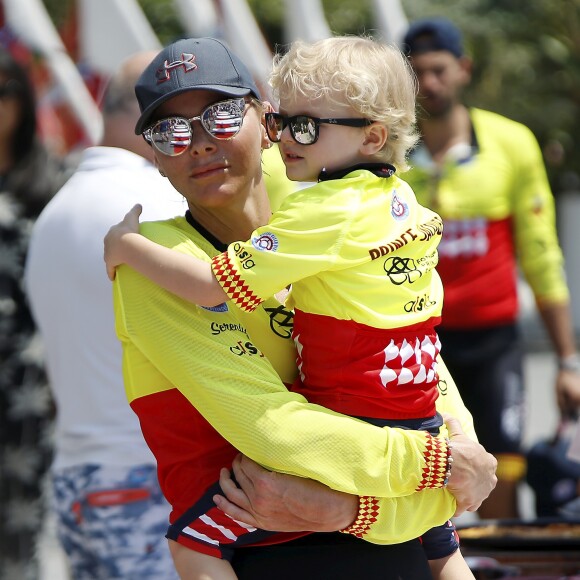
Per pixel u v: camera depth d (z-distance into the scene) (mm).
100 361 11570
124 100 11984
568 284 47844
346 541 8305
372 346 8172
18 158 15289
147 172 11836
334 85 8312
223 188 8641
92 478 11539
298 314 8477
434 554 8992
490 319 18156
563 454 14320
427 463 8125
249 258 8039
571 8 48000
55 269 11758
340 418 8000
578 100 48625
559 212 50688
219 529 8188
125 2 21969
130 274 8422
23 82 15227
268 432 7910
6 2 21406
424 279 8438
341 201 8125
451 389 9195
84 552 11922
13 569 15281
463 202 17953
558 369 18516
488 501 18109
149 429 8516
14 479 15195
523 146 18250
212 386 8031
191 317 8219
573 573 10938
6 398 15117
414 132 9141
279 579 8211
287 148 8562
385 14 24156
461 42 18125
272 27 40969
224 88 8523
